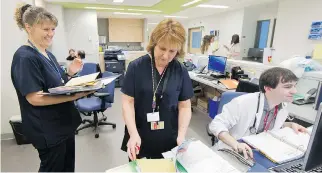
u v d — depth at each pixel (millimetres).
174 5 5410
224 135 1143
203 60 4039
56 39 5172
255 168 926
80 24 5844
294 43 4613
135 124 1172
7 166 2076
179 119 1255
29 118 1249
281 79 1072
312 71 1923
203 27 8656
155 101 1160
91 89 1303
